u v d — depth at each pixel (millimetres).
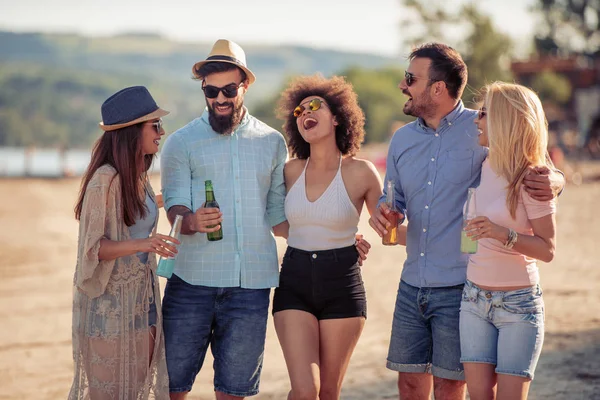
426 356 5469
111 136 5047
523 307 4758
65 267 15922
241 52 5613
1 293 13117
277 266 5672
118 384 5023
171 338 5430
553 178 4703
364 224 22969
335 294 5457
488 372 4844
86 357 5031
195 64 5574
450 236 5305
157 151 5148
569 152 54594
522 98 4793
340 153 5738
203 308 5441
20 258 17141
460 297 5258
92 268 4891
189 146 5555
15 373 8422
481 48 56969
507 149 4762
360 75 87875
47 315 11375
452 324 5258
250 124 5688
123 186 5016
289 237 5648
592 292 11344
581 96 55500
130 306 5047
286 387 7590
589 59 83125
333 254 5480
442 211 5332
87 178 5035
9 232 22172
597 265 13805
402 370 5504
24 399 7508
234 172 5547
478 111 5082
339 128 5688
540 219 4727
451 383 5328
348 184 5629
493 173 4922
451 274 5289
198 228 5156
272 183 5773
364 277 13602
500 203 4855
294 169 5766
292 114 5746
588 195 29359
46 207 30203
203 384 7801
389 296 11867
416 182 5422
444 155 5363
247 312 5461
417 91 5395
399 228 5766
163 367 5246
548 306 10516
